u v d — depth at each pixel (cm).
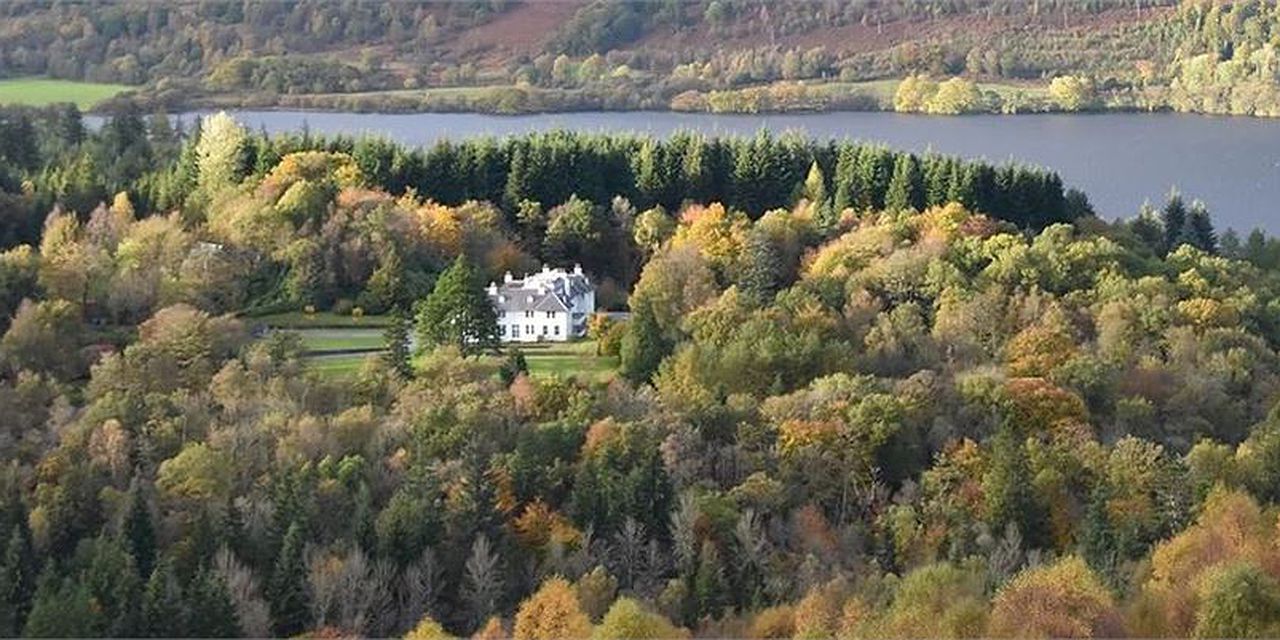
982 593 13938
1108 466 17000
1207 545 14400
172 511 15888
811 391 18888
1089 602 12962
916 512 16425
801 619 13700
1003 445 17100
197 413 18338
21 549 14700
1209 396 19825
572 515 15938
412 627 14338
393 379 19925
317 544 15312
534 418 18338
